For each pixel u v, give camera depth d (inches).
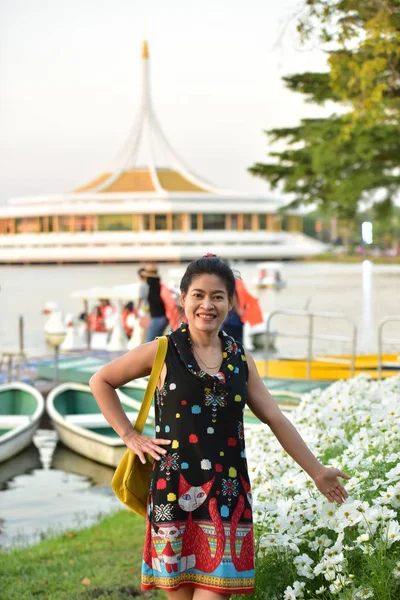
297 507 152.8
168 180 5059.1
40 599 201.5
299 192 1162.0
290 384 463.2
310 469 131.7
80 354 822.5
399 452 176.7
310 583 147.7
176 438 125.3
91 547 254.2
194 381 124.9
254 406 133.4
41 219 4867.1
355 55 389.4
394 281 2492.6
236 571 123.0
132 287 925.8
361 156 1047.6
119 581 213.9
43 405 455.5
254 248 4763.8
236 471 126.3
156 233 4731.8
